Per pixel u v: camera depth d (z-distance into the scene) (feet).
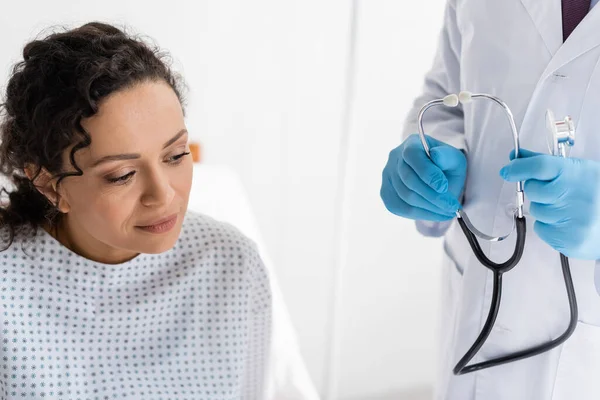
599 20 2.98
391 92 6.84
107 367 3.20
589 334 3.15
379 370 7.82
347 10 6.50
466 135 3.60
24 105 2.70
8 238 3.08
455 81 3.85
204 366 3.35
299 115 6.79
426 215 3.36
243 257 3.44
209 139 6.66
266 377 3.86
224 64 6.41
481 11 3.41
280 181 7.02
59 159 2.66
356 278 7.49
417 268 7.58
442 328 4.02
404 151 3.34
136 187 2.72
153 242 2.85
